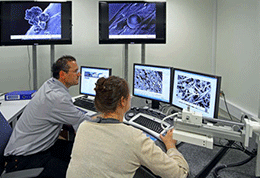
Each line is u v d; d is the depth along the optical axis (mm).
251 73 2867
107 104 973
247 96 2973
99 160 912
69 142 1996
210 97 1525
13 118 2049
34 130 1677
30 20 3168
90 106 2295
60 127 1834
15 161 1607
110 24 3262
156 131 1605
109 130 948
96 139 944
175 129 1312
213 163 1579
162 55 3969
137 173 1580
